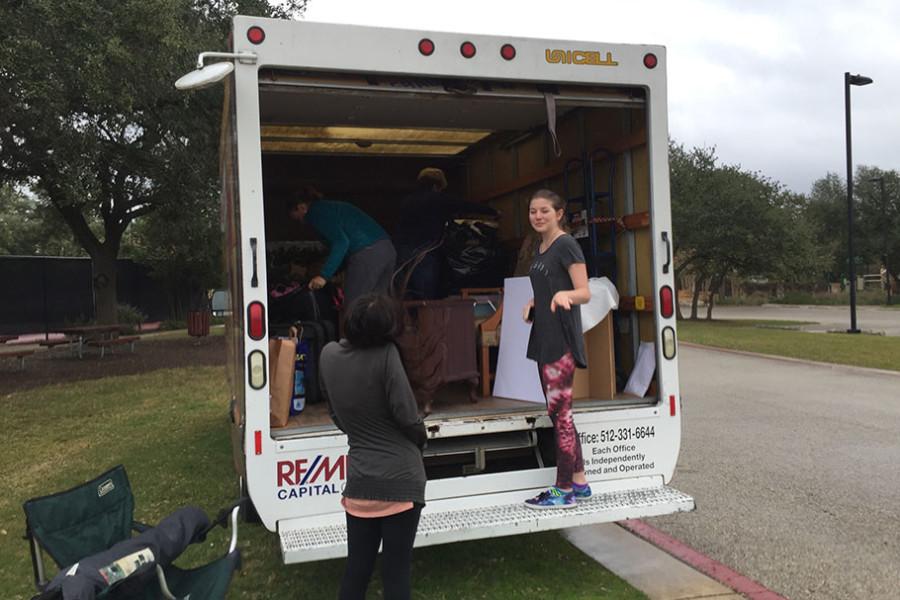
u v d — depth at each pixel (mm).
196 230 18578
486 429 3826
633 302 4367
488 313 5016
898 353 14055
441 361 4059
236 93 3381
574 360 3781
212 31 13344
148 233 25422
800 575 4145
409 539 2938
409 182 7234
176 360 15578
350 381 2904
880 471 6188
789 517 5105
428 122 5480
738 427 8016
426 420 3812
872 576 4109
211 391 11055
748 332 20391
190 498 5652
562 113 5070
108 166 15336
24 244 38688
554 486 3855
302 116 5254
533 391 4258
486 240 5844
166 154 15375
